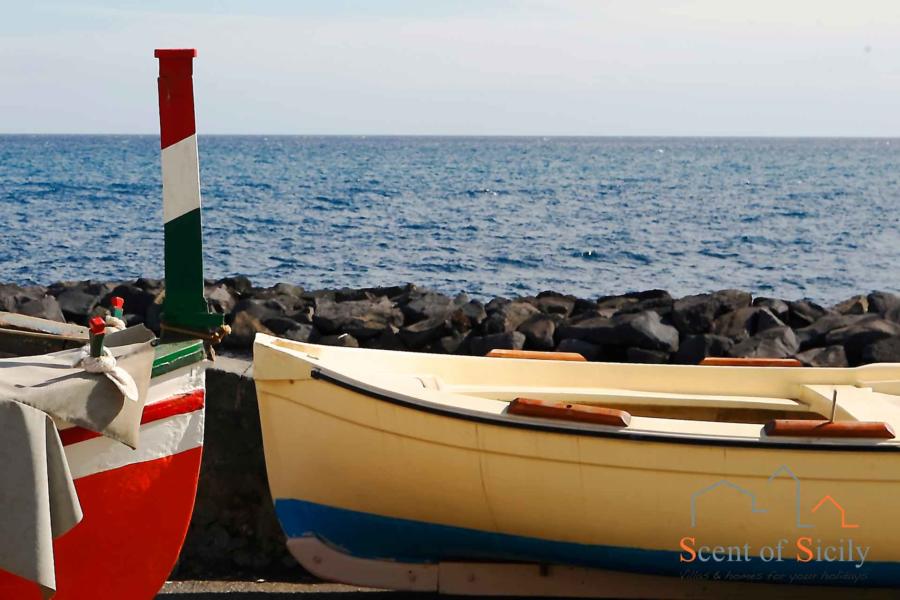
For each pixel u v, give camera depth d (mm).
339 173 78062
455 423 5781
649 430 5648
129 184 58000
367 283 22859
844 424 5629
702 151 186250
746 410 7031
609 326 10680
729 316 11969
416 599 6258
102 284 13469
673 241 32156
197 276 5090
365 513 6160
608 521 5859
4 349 5504
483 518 6016
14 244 28188
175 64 4977
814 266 27281
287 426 6086
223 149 160750
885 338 10750
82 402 4543
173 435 5043
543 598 6293
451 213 41125
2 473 4266
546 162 114125
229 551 6789
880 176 83188
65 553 4879
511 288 22688
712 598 6258
